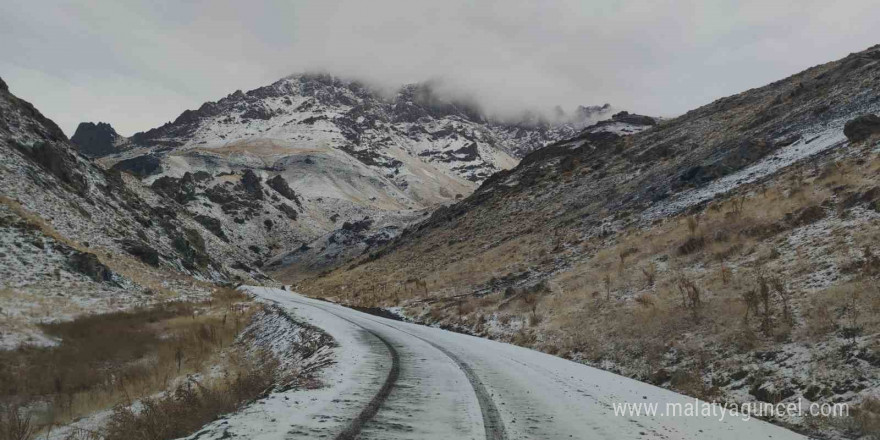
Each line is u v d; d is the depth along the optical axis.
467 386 9.03
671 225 27.30
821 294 11.52
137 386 14.27
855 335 9.41
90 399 12.94
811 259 13.95
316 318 25.17
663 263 20.88
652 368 12.12
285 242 190.25
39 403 12.79
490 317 24.06
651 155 56.44
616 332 15.31
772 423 8.05
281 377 13.25
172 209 88.75
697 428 6.72
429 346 15.72
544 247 40.19
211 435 5.49
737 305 13.02
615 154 67.75
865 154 21.22
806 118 37.97
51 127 56.72
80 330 21.34
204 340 22.88
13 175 37.97
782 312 11.62
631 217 36.62
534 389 8.97
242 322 29.77
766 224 19.09
